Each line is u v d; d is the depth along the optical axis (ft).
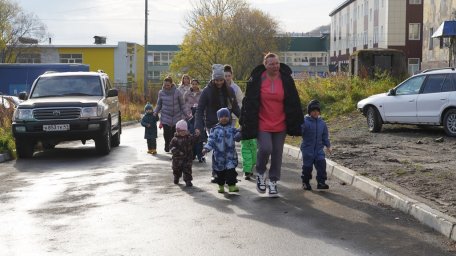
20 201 28.22
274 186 28.73
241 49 230.27
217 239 20.75
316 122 30.27
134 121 101.65
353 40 256.52
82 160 45.14
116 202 27.58
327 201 27.40
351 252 19.03
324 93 80.12
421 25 200.75
